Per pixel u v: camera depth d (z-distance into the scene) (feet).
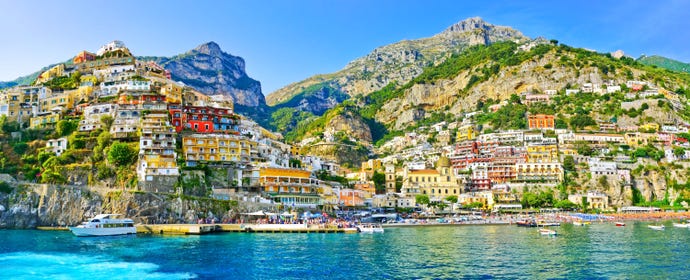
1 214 544.62
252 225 520.01
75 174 616.39
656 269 312.50
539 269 313.53
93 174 620.90
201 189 612.70
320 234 500.74
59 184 574.56
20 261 332.39
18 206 548.31
